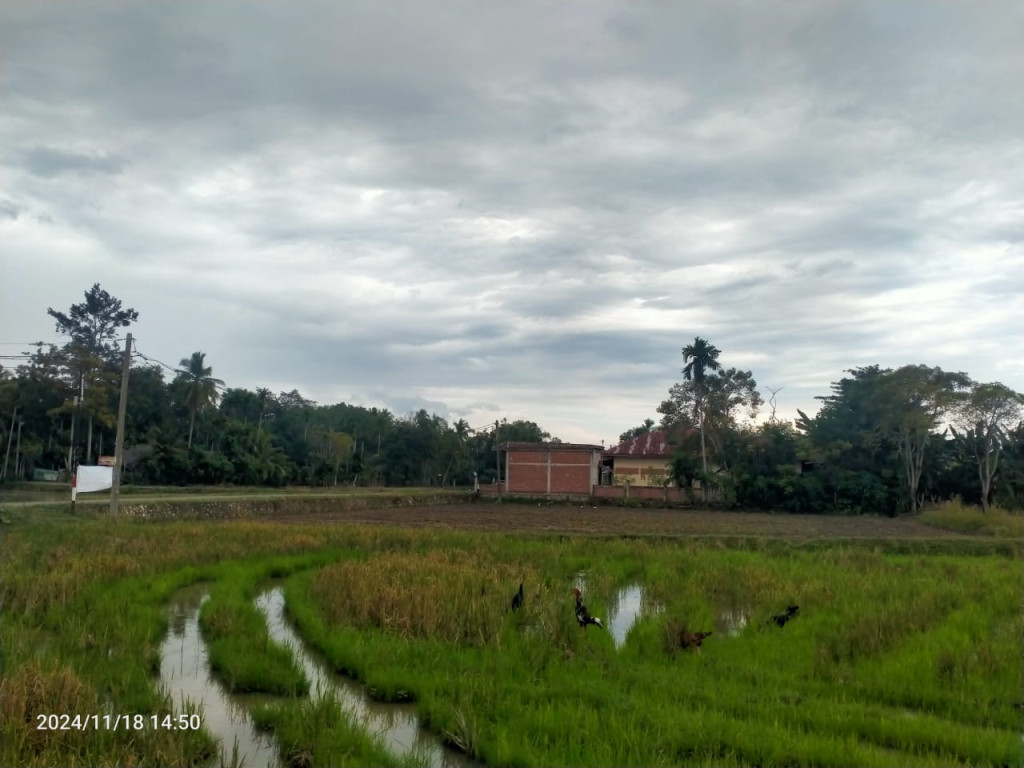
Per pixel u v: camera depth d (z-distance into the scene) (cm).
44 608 1340
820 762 777
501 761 779
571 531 3095
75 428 5588
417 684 1005
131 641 1139
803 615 1420
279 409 9075
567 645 1196
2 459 5394
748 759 783
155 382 6594
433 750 845
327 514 4069
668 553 2316
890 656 1150
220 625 1276
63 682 851
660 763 755
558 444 5906
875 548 2667
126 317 6341
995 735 841
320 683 1072
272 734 877
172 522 2923
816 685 1042
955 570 2017
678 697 969
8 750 725
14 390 5275
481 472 8806
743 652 1198
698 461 5619
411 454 8262
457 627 1261
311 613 1388
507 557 2098
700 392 5572
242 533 2481
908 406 4825
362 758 773
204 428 6800
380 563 1814
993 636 1280
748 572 1839
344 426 9088
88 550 1917
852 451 5203
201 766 767
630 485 5950
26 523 2522
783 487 5022
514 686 989
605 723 855
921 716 906
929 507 4684
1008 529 3106
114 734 774
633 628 1330
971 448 5034
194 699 988
